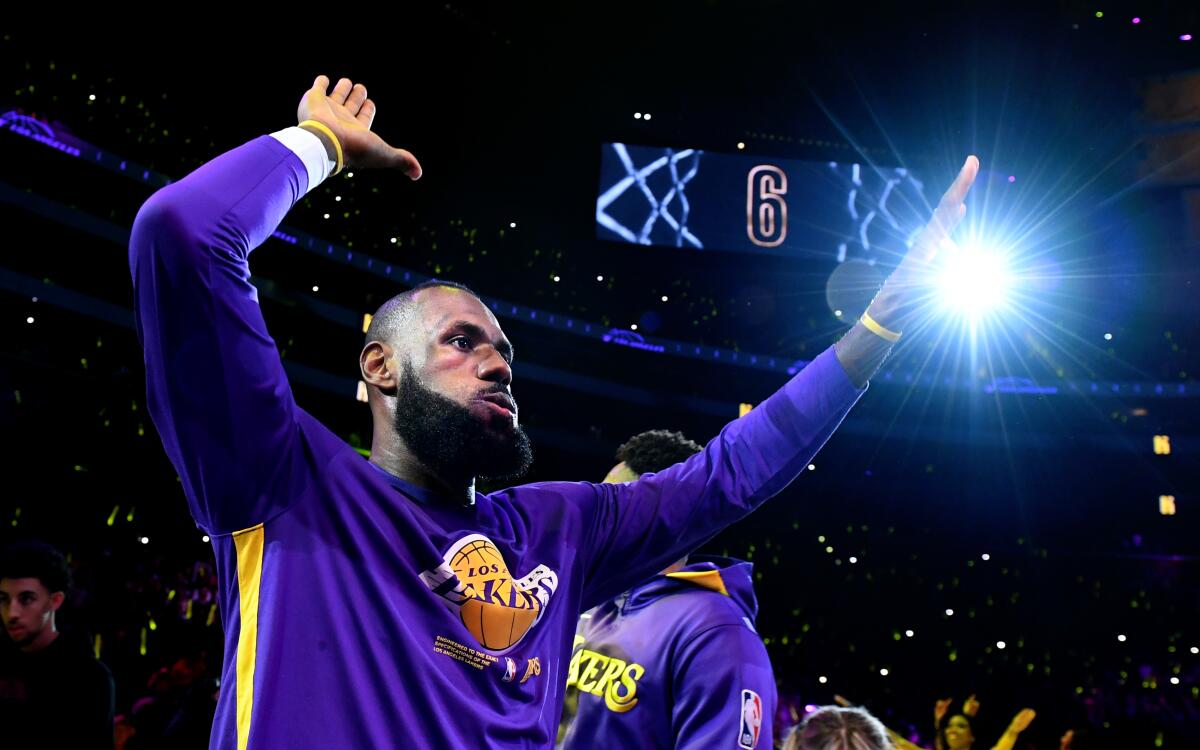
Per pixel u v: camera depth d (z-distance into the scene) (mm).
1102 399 13539
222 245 1164
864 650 13195
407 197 10031
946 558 13852
